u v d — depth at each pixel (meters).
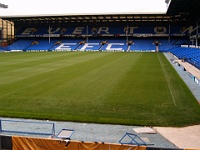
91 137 10.98
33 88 20.11
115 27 83.25
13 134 11.18
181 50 57.38
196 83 22.92
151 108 15.10
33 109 14.84
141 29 80.75
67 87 20.45
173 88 20.58
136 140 10.59
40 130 11.74
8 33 83.19
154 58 48.31
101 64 36.62
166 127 12.14
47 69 31.02
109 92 18.88
